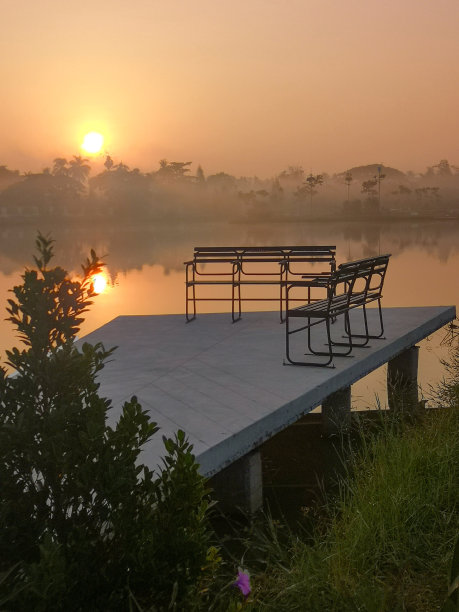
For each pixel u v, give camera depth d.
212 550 2.44
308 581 2.83
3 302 16.66
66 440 2.23
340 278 6.09
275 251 8.54
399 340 7.43
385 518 3.35
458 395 5.52
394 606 2.71
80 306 2.39
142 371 6.39
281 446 6.09
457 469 3.91
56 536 2.25
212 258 9.00
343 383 6.05
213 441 4.36
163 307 16.14
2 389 2.32
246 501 4.60
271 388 5.59
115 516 2.28
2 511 2.16
